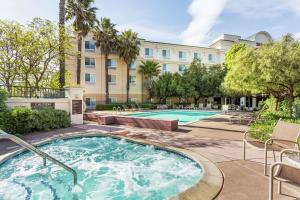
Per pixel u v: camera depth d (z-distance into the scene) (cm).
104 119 1313
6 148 680
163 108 3481
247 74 1350
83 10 2489
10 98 1080
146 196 445
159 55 3978
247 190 379
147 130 1080
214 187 387
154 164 634
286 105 1609
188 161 613
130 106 3309
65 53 1628
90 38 3384
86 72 3341
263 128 984
